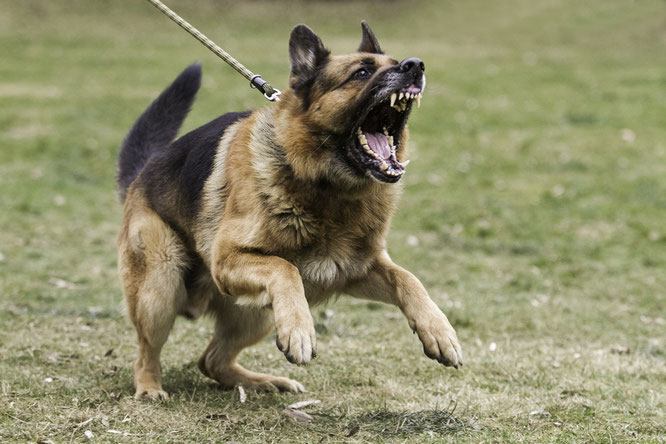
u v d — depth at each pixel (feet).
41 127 50.39
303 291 13.23
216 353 16.93
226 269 14.14
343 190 14.02
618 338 21.42
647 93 60.80
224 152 15.40
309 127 13.89
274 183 13.93
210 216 15.23
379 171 13.61
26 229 32.37
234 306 16.58
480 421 14.14
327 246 14.23
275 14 96.78
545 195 38.86
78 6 94.12
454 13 99.50
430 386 16.72
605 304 24.86
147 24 89.97
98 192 39.86
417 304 13.64
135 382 15.92
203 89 59.72
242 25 91.81
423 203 37.73
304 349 12.52
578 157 45.34
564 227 34.35
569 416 14.60
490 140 49.34
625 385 16.97
